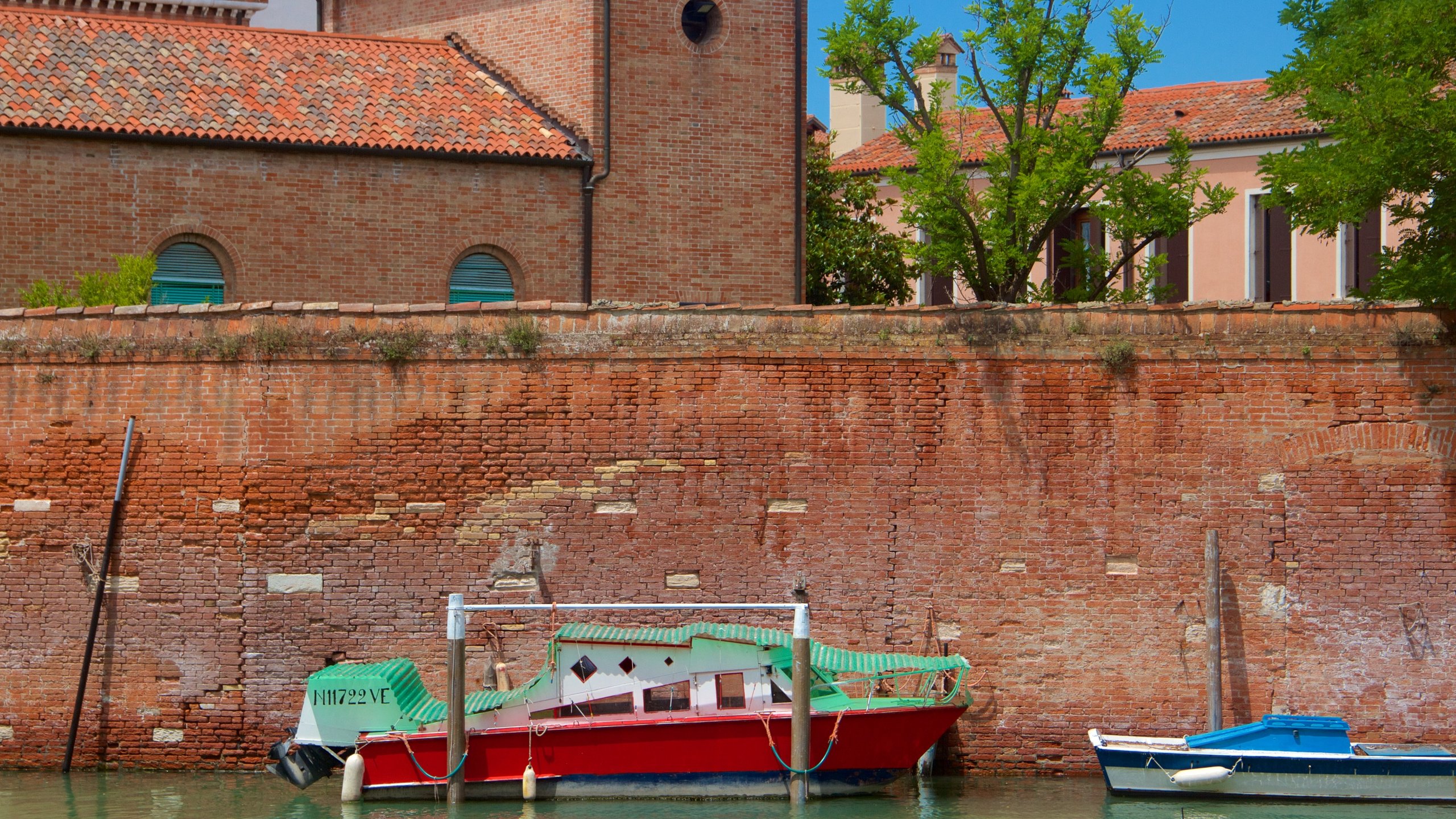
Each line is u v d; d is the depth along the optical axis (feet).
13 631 71.87
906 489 71.15
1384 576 69.82
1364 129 67.46
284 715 71.15
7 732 71.77
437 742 66.28
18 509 72.08
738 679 67.10
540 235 93.86
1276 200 72.74
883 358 71.31
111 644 71.61
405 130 92.02
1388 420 69.87
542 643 71.51
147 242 86.89
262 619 71.26
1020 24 95.35
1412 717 69.46
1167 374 70.74
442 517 71.51
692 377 71.51
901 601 71.05
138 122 86.69
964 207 95.45
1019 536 70.90
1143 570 70.64
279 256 89.04
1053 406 71.00
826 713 65.57
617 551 71.41
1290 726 66.59
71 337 72.23
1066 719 70.64
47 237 85.10
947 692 69.56
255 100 91.20
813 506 71.20
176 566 71.51
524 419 71.67
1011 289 96.32
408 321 71.87
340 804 65.87
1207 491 70.54
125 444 71.77
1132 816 63.72
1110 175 96.12
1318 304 70.33
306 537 71.36
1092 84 93.09
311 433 71.46
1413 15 67.15
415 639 71.36
